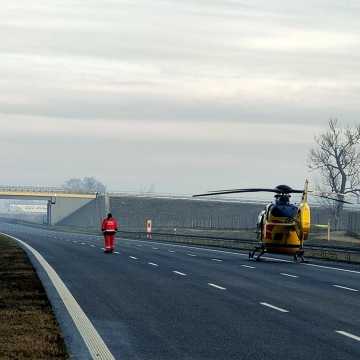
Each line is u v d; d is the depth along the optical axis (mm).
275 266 44312
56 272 36125
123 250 62438
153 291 27828
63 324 19312
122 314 21328
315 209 158500
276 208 47906
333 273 39031
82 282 31078
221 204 192125
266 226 48156
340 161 140000
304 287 30406
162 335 17719
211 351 15695
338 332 18328
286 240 47719
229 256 55438
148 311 22062
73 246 67750
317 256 56812
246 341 16938
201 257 53094
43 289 27031
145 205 186750
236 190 46344
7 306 22156
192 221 182000
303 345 16469
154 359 14797
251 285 30969
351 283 32812
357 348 16141
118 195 188000
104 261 45875
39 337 16609
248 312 22016
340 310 22734
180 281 32375
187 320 20219
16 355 14398
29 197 179375
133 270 38594
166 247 71188
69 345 16281
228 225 177625
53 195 180250
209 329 18672
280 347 16203
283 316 21188
